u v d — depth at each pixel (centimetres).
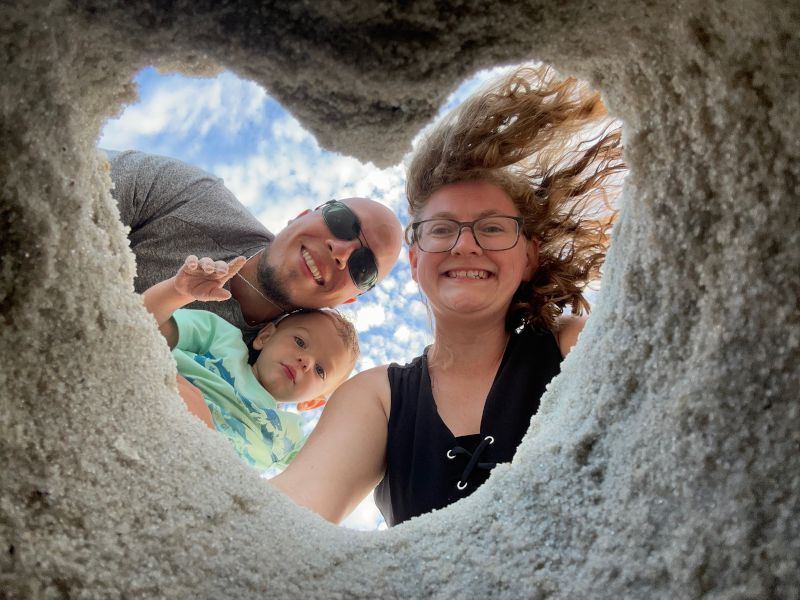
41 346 34
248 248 91
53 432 34
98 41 31
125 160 86
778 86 28
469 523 40
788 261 28
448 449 61
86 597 30
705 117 31
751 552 28
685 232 33
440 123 73
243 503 40
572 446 39
